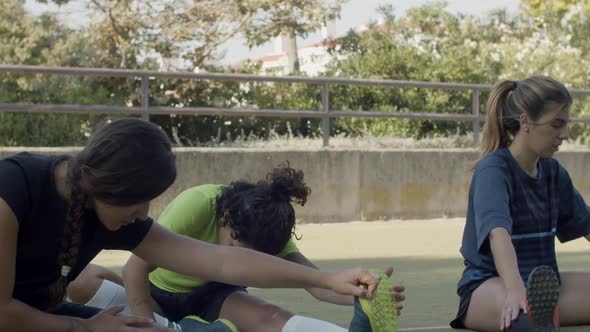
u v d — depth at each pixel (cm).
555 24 1691
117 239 292
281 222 333
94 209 267
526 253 394
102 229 280
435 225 968
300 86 1373
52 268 277
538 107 384
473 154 1050
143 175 250
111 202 255
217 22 1412
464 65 1473
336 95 1407
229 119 1288
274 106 1350
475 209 385
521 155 393
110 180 250
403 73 1455
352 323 285
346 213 994
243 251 306
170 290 367
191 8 1395
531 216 393
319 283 294
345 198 993
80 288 368
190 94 1303
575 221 412
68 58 1250
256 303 348
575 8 1545
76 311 302
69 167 262
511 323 348
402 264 659
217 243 351
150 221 304
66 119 1198
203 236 351
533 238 395
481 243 378
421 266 648
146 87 943
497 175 386
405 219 1021
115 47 1352
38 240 269
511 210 390
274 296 506
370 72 1449
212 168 939
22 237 268
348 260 684
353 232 891
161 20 1374
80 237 268
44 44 1247
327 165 984
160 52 1383
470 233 400
